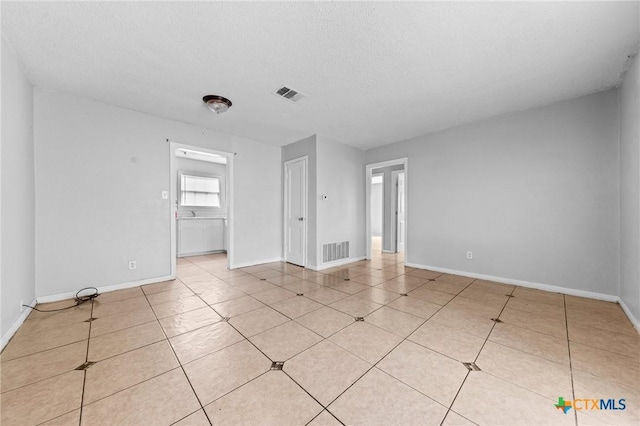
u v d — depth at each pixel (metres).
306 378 1.48
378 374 1.52
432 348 1.81
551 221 3.07
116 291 3.09
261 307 2.59
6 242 1.91
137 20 1.74
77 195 2.88
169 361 1.65
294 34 1.90
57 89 2.70
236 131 4.14
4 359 1.67
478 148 3.68
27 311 2.35
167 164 3.56
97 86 2.66
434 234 4.19
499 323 2.20
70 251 2.83
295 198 4.78
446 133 4.03
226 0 1.57
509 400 1.31
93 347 1.82
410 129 4.04
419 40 1.96
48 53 2.10
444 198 4.05
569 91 2.76
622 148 2.51
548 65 2.29
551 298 2.82
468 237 3.79
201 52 2.11
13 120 2.07
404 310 2.50
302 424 1.16
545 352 1.75
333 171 4.62
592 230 2.80
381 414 1.22
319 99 2.98
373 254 6.04
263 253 4.81
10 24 1.75
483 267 3.64
